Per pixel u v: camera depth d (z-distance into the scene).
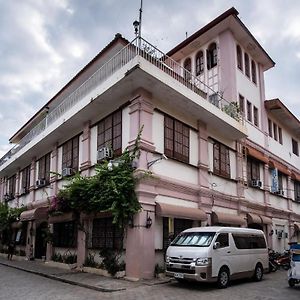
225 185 18.83
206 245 11.98
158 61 14.81
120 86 14.22
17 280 13.68
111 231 14.73
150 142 14.20
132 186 13.46
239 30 21.59
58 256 18.45
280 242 24.11
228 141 19.98
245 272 13.26
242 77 22.27
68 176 17.89
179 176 15.59
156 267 13.48
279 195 25.23
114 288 11.20
